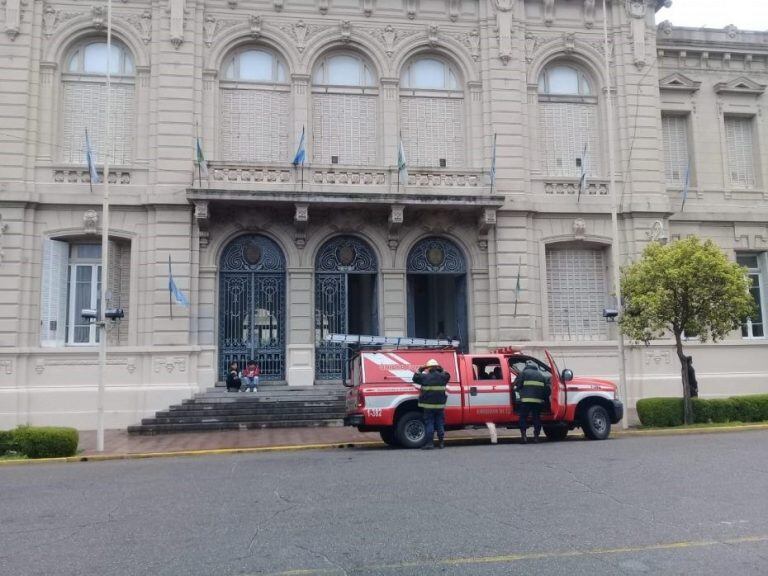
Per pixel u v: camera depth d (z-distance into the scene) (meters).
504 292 21.61
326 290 21.66
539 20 23.20
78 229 20.20
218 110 21.48
